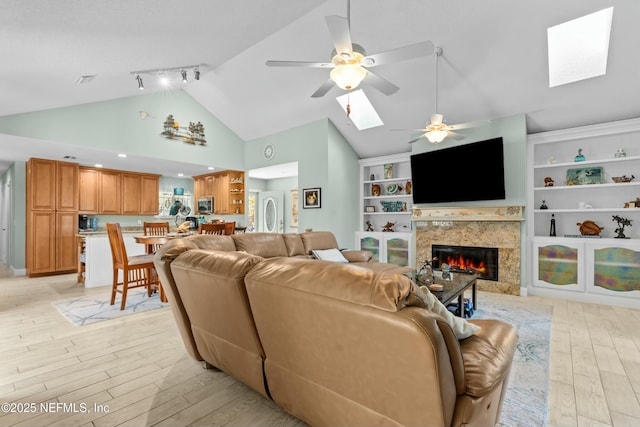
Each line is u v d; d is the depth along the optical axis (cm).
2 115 405
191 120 622
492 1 307
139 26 271
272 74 492
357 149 627
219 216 758
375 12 336
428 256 524
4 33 237
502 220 445
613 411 177
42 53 282
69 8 218
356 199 639
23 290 456
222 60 453
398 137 554
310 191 585
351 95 500
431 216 511
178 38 322
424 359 99
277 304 136
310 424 150
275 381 158
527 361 238
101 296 421
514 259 443
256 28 356
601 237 424
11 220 621
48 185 568
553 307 382
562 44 358
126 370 219
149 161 593
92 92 440
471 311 351
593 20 332
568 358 243
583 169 437
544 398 189
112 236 377
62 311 354
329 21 197
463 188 477
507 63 368
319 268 130
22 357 239
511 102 418
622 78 347
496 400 130
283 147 634
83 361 233
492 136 454
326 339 123
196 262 184
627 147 414
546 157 465
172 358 238
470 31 341
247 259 161
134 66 380
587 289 406
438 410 104
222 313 173
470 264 481
